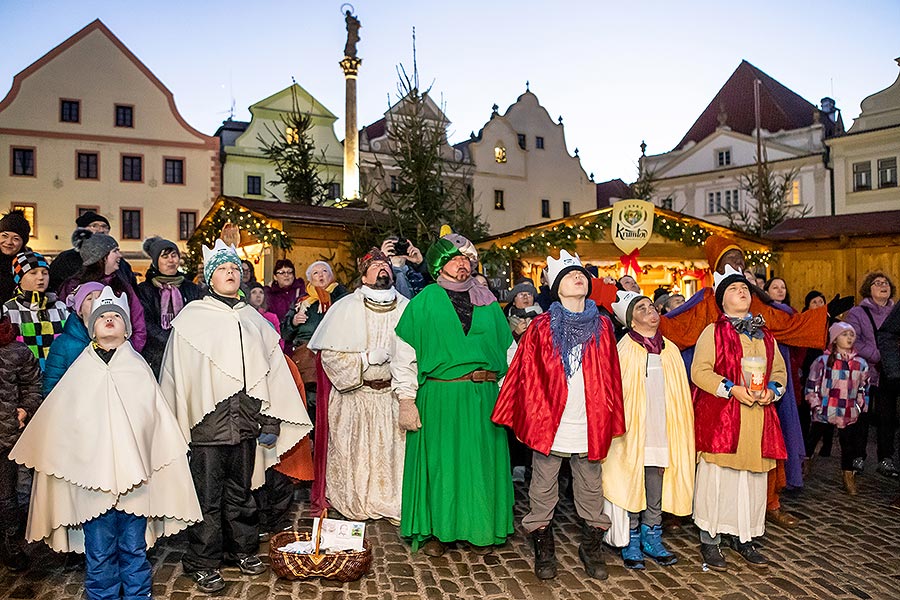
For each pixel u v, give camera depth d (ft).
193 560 12.95
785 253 38.27
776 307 18.06
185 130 97.04
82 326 12.73
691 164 113.91
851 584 13.55
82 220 17.66
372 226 31.96
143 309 16.49
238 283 13.29
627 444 14.03
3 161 89.20
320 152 103.91
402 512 14.90
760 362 13.88
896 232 34.04
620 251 37.27
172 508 12.01
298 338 20.01
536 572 13.76
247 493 13.67
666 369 14.58
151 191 95.40
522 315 21.07
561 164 117.80
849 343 19.75
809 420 22.58
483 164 110.42
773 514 17.47
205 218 38.22
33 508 11.60
